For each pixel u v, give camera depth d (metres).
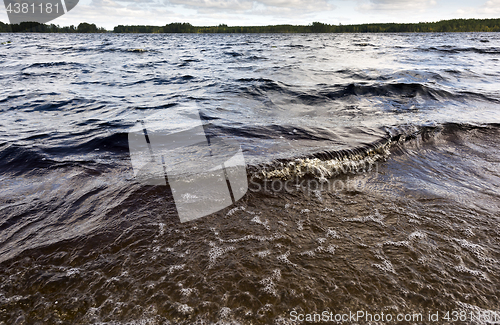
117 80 8.29
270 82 7.47
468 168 3.14
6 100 5.71
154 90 6.85
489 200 2.52
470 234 2.08
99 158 3.18
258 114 4.82
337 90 6.49
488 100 5.77
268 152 3.28
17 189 2.59
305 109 5.15
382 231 2.13
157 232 2.10
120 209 2.33
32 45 24.14
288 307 1.54
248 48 22.48
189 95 6.21
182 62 12.98
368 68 10.21
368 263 1.83
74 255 1.87
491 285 1.66
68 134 3.86
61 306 1.53
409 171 3.07
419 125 4.22
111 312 1.51
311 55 15.88
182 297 1.59
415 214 2.32
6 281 1.67
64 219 2.21
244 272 1.76
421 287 1.65
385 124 4.27
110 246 1.95
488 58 14.29
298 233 2.12
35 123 4.34
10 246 1.93
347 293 1.62
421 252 1.92
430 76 8.34
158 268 1.78
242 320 1.47
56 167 2.97
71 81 8.09
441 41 33.34
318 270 1.78
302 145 3.48
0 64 11.58
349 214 2.34
